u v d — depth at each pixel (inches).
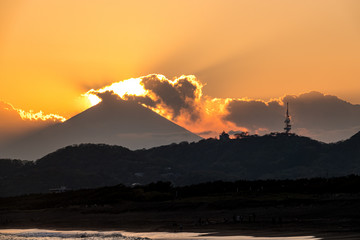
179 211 5880.9
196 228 4229.8
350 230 3437.5
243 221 4426.7
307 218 4296.3
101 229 4852.4
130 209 6333.7
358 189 6274.6
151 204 6515.8
